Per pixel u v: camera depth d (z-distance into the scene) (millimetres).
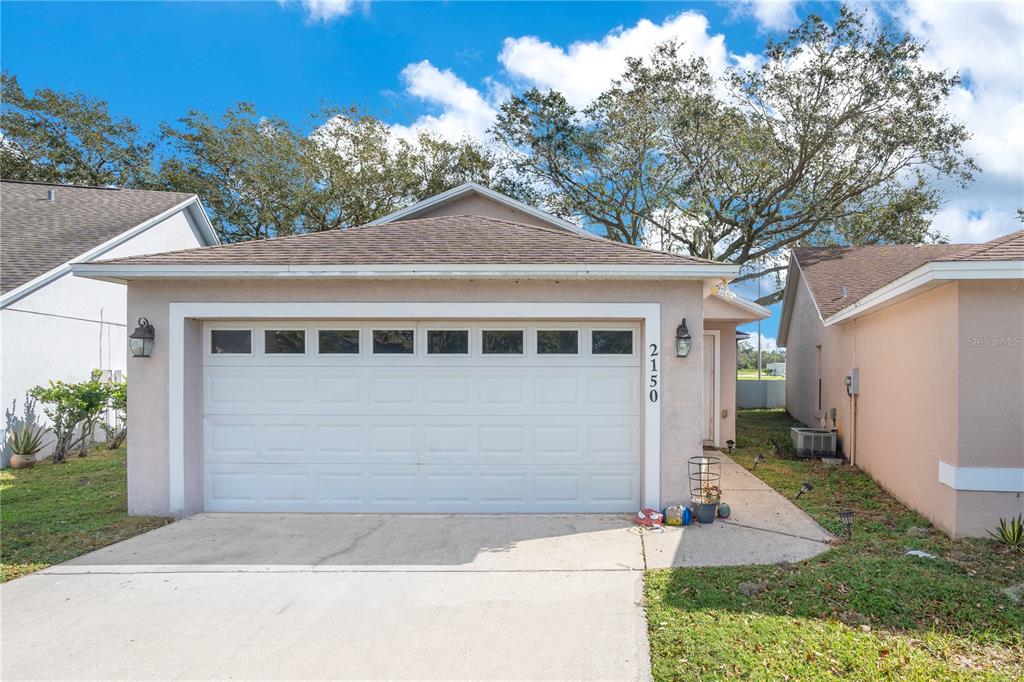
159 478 6781
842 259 15414
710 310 11453
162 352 6781
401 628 4000
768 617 4004
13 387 10734
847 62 18359
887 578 4555
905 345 7125
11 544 5793
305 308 6797
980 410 5602
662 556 5328
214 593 4613
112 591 4660
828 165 19656
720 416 11922
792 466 9844
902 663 3379
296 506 7012
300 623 4094
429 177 25578
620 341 6949
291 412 7035
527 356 6969
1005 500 5543
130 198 16109
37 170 24297
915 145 18672
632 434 6922
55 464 10516
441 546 5707
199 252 7059
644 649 3635
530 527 6312
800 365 16156
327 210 25906
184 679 3377
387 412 7012
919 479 6621
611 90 20828
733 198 20594
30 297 11102
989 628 3783
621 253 6926
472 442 6988
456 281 6773
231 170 24984
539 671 3420
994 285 5578
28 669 3492
